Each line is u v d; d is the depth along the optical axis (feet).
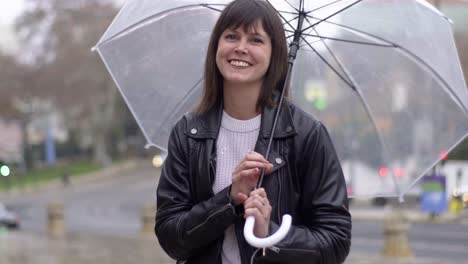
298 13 12.24
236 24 10.28
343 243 10.07
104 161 273.33
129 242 70.49
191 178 10.39
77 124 286.87
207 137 10.44
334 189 10.23
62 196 201.16
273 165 10.07
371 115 13.66
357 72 13.37
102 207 160.15
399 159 13.70
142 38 13.14
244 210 9.68
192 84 13.20
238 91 10.43
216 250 10.10
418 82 13.07
